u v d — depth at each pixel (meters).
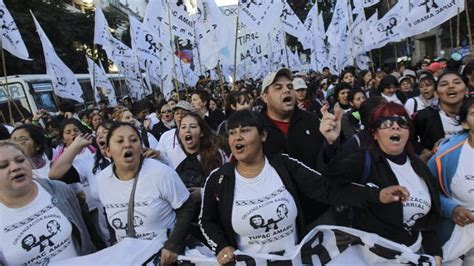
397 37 9.12
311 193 2.58
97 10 12.36
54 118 7.22
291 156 3.26
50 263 2.64
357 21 10.86
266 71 17.09
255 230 2.49
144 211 2.82
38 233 2.63
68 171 3.66
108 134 2.88
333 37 13.02
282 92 3.22
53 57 10.65
